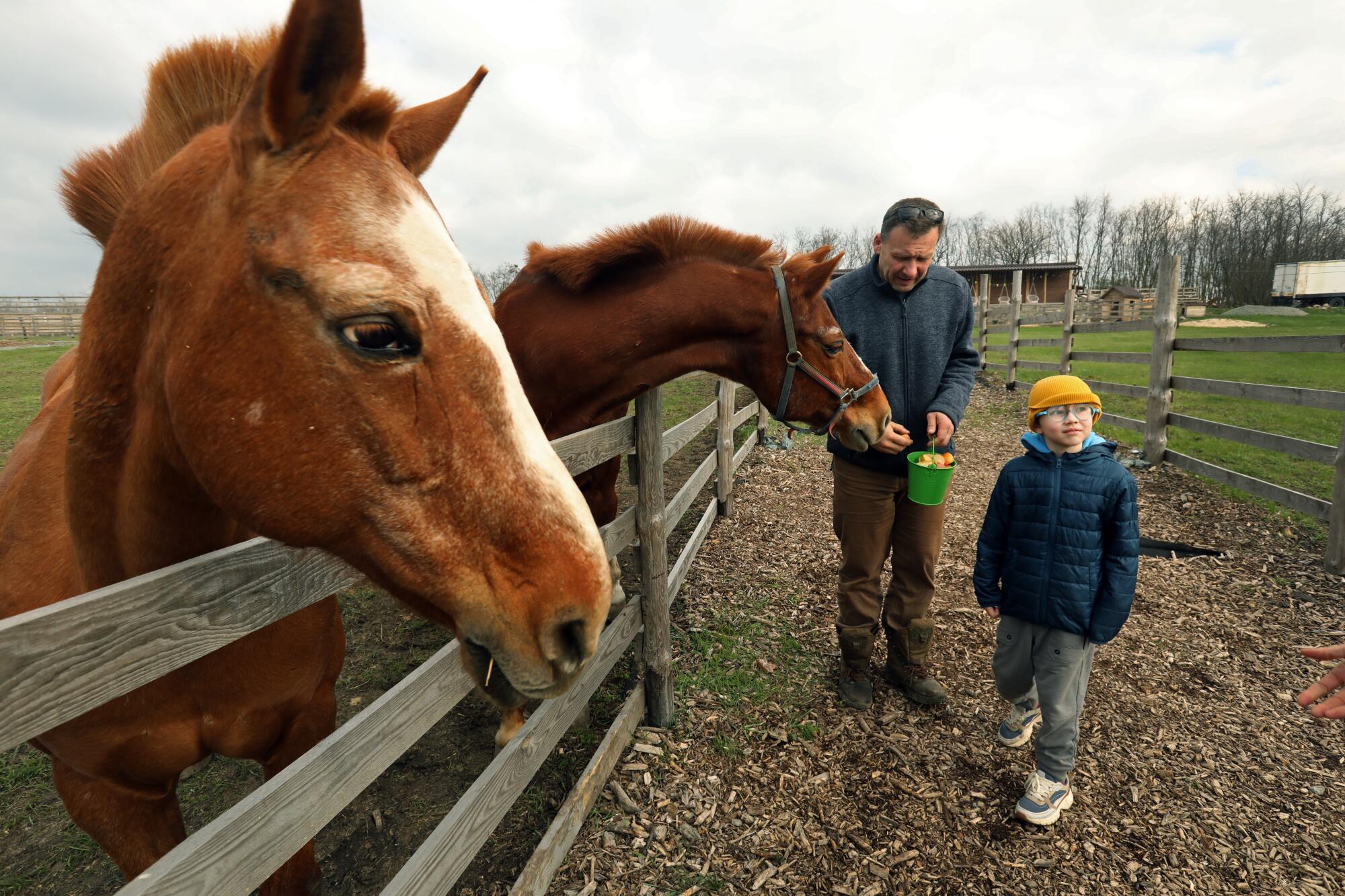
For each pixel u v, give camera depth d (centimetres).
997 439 849
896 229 271
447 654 173
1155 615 388
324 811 127
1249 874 221
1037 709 279
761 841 236
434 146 134
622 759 272
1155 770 268
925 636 306
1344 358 1530
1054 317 1220
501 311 317
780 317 284
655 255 285
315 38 93
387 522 101
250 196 97
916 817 247
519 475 104
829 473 725
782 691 323
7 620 79
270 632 145
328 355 97
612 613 378
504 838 235
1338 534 423
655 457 279
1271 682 324
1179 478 612
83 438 119
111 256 113
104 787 149
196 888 98
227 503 103
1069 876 222
